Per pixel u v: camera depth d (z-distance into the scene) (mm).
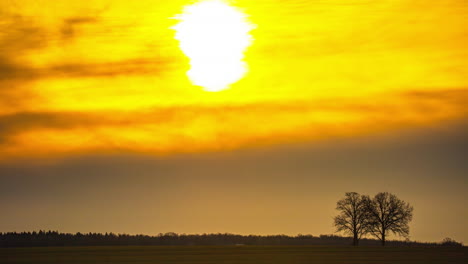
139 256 154250
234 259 146875
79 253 161750
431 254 160250
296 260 144375
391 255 157250
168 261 141125
